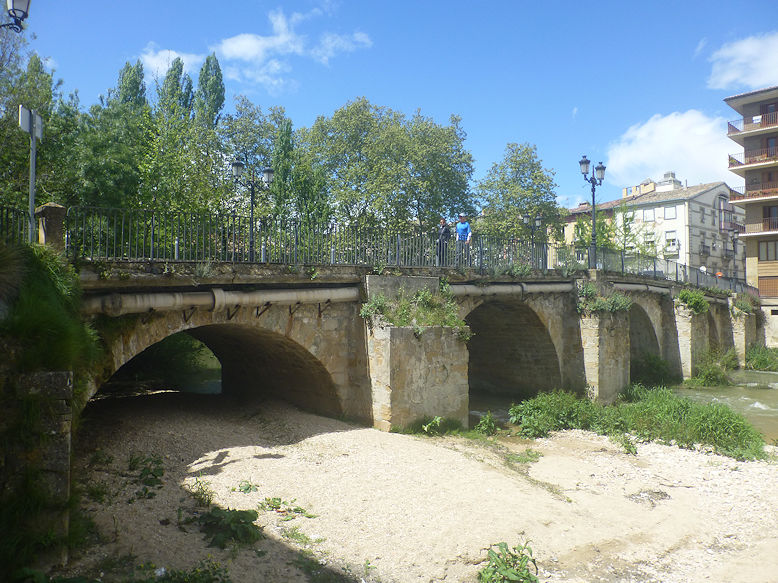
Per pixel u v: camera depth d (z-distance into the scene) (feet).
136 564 20.16
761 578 25.48
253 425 43.04
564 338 67.92
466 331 47.44
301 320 41.98
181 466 32.12
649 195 189.16
